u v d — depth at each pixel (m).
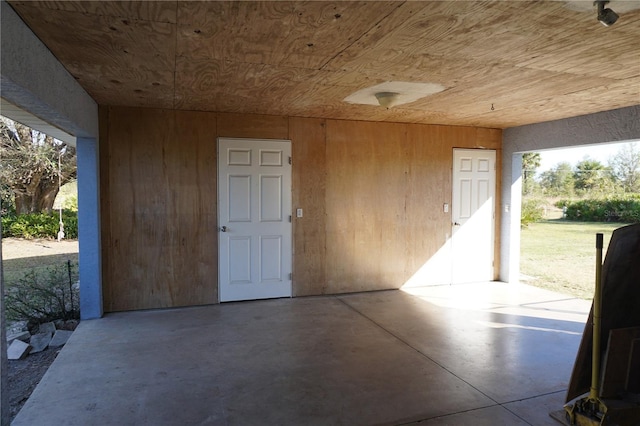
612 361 2.52
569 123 5.48
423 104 4.72
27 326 4.54
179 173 5.02
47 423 2.55
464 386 3.08
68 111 3.41
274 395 2.93
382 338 4.09
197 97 4.36
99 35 2.60
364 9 2.24
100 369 3.33
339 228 5.77
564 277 7.18
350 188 5.79
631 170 14.54
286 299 5.50
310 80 3.71
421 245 6.21
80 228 4.53
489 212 6.58
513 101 4.54
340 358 3.59
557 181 15.69
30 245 10.55
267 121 5.36
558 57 3.06
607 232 12.13
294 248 5.56
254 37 2.67
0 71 2.04
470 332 4.28
